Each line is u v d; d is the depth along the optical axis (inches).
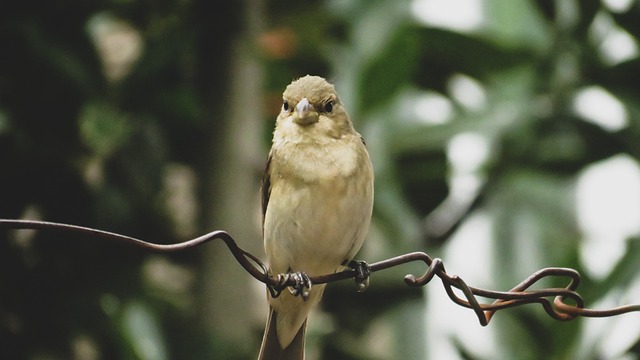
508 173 478.6
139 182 467.5
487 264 454.3
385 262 276.8
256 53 474.3
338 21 498.3
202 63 473.1
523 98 488.7
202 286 458.3
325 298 467.5
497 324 437.1
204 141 468.1
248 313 460.4
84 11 460.1
